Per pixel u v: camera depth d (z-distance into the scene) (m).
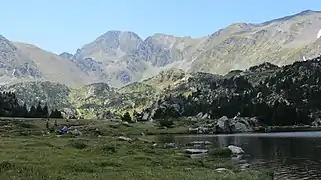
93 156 68.56
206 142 166.38
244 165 85.31
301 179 68.00
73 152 72.75
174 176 48.41
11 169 46.34
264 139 182.75
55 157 62.19
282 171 77.00
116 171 50.88
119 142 113.25
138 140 144.38
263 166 84.12
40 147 77.81
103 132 189.88
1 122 185.12
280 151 118.56
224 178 51.69
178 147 131.38
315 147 129.00
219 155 106.38
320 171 76.75
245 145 146.12
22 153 65.62
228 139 191.25
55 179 41.25
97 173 47.84
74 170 49.44
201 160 83.31
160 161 68.38
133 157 69.62
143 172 50.41
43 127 183.38
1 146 76.81
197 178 48.53
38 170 46.12
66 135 141.12
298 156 103.81
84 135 153.00
